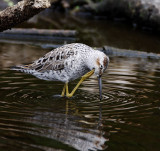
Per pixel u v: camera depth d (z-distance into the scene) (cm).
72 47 1124
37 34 2112
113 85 1240
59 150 710
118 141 762
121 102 1054
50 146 727
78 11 3009
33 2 1009
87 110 975
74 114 937
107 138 777
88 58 1100
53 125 849
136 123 873
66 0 3078
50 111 959
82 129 828
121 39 2106
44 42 2027
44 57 1158
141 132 813
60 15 2923
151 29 2423
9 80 1268
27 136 775
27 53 1720
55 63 1124
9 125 837
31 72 1152
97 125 856
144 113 952
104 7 2800
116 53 1805
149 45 1970
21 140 752
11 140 751
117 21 2770
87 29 2386
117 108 995
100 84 1112
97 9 2850
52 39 2097
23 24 2395
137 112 960
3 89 1159
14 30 2127
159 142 758
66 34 2106
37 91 1162
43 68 1142
